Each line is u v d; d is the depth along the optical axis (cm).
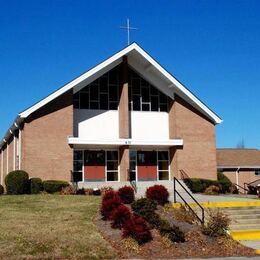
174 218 1903
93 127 3419
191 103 3584
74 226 1728
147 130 3550
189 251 1555
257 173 4622
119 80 3516
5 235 1576
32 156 3112
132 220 1612
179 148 3512
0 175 4622
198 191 3353
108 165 3475
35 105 3097
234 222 2000
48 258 1396
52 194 2861
